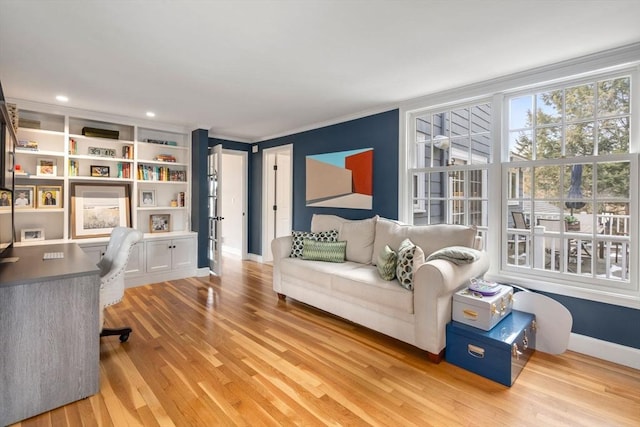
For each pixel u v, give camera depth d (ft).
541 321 8.29
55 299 5.99
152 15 6.23
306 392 6.51
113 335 8.93
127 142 14.26
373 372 7.27
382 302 8.61
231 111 13.12
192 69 8.85
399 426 5.57
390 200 12.46
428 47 7.63
